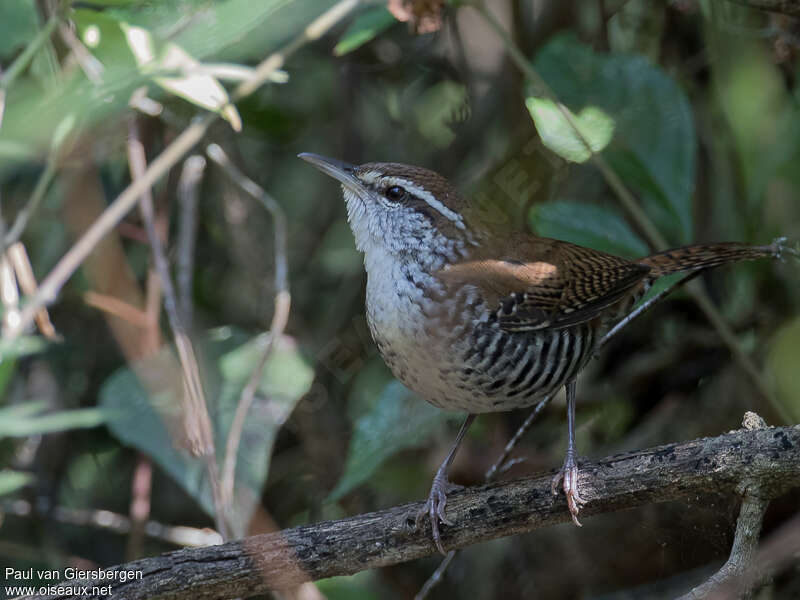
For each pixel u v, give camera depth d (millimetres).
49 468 11758
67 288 11727
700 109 11398
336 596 9883
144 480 11164
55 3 8070
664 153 9336
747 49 10422
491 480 9273
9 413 7465
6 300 8359
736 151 10461
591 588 11352
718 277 11602
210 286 12594
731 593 6633
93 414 7660
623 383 11805
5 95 7566
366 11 9641
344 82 12539
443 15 10766
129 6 7418
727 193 10836
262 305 12227
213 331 10805
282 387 10242
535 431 12070
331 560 7254
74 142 8062
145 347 10102
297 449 12570
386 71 12664
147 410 9594
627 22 11922
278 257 10281
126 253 12188
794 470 6742
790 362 10648
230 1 6324
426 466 11820
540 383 8109
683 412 11539
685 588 10570
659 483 7023
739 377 11117
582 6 11992
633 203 8992
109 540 12195
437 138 12930
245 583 7156
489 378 7926
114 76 7012
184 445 9352
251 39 8195
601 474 7164
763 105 10422
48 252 11336
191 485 9273
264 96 11898
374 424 9719
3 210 11031
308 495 12547
